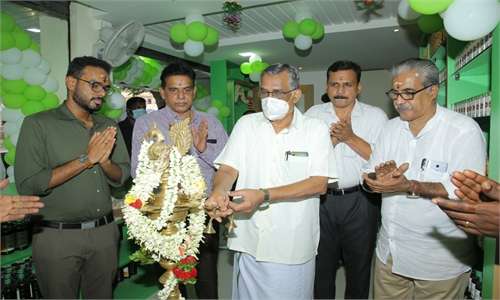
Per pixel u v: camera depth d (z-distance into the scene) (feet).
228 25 13.37
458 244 5.14
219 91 19.17
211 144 7.47
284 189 4.62
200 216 4.00
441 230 5.14
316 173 4.99
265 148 5.31
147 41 14.28
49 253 5.85
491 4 5.08
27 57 8.37
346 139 6.72
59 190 5.86
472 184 3.51
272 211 5.15
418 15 9.34
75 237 5.98
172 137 3.87
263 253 5.17
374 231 7.57
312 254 5.39
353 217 7.38
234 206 4.23
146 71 14.42
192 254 3.88
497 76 5.05
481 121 7.28
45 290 6.00
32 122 5.78
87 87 5.90
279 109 4.93
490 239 5.07
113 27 12.02
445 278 5.21
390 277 5.78
